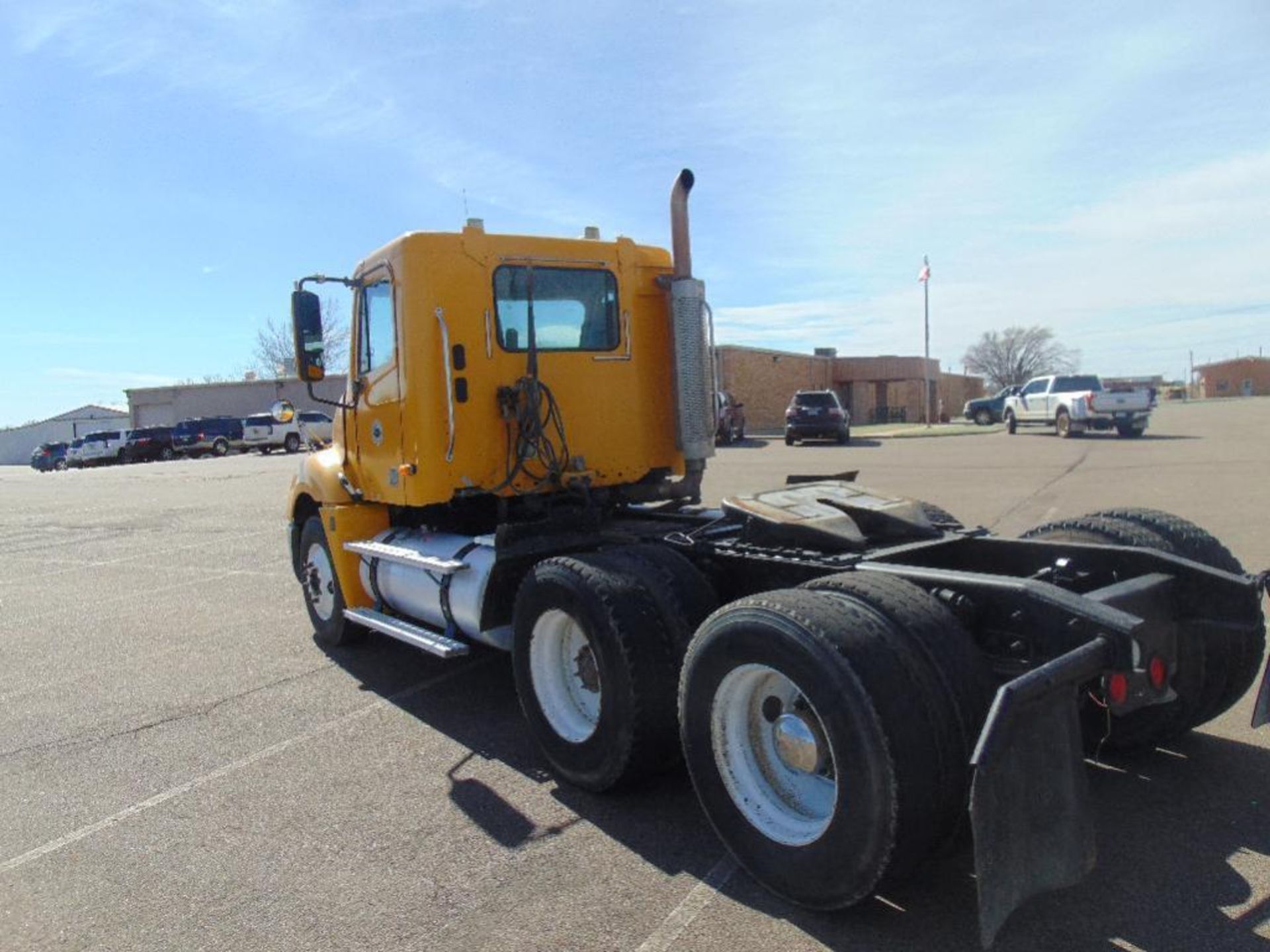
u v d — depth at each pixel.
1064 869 2.79
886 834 2.88
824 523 4.29
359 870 3.67
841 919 3.18
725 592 4.54
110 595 10.01
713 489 15.79
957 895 3.29
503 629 5.07
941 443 27.81
